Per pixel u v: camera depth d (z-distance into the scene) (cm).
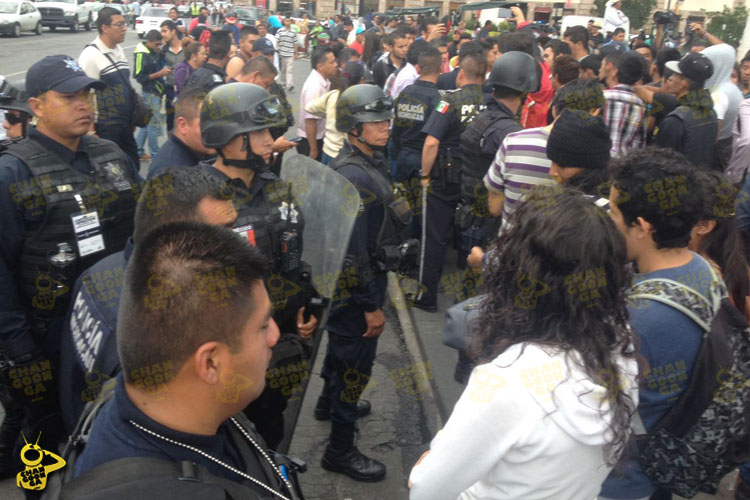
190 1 3634
